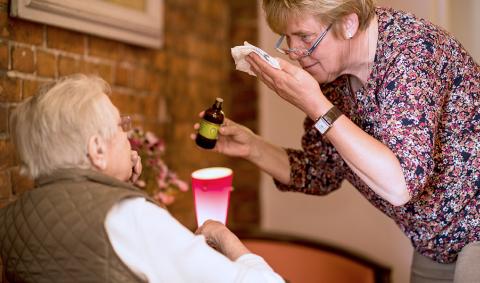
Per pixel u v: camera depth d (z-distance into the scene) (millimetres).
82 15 1868
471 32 2145
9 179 1668
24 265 1148
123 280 1094
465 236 1450
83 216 1108
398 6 2254
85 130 1162
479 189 1410
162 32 2422
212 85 2979
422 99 1260
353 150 1212
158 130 2545
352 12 1301
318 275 2531
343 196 2705
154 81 2492
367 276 2367
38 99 1194
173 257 1121
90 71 2021
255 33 2957
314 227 2803
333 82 1562
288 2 1291
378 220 2598
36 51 1759
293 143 2832
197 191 1543
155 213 1136
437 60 1324
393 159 1194
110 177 1179
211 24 2943
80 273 1103
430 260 1617
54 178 1177
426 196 1426
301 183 1759
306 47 1354
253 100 2969
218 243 1322
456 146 1394
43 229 1128
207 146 1588
